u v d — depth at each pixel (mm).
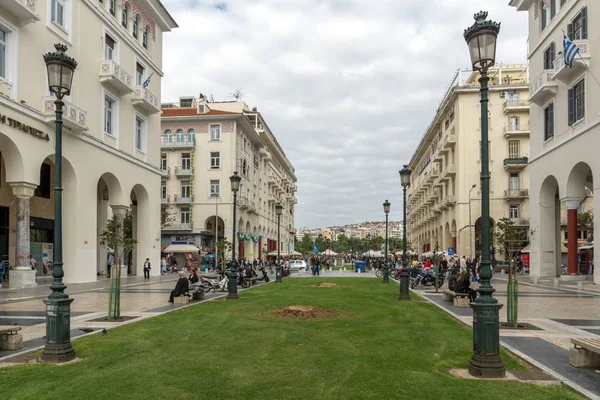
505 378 5902
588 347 6133
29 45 20922
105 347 7664
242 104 61094
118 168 29156
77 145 24469
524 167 49125
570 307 13594
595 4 23234
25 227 20609
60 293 6984
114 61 29062
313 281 28156
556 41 27781
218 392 5305
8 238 27422
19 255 20594
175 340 8258
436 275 19281
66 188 24406
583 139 24172
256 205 64938
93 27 26328
